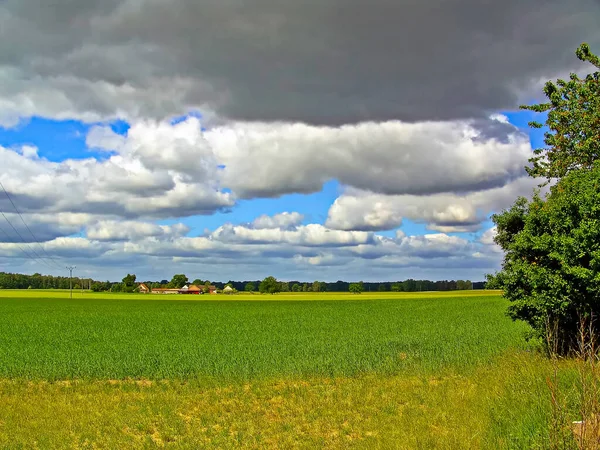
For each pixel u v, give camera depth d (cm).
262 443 1352
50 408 1736
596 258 1858
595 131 2622
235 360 2508
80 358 2728
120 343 3428
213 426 1529
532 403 1300
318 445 1310
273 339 3478
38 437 1424
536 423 1159
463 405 1542
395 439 1308
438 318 5069
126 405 1770
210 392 1939
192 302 10156
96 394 1983
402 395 1762
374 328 4150
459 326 4091
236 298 12681
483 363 2202
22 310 7650
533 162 2945
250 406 1717
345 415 1568
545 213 2150
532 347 2430
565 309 1992
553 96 2845
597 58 2762
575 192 2086
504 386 1587
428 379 2025
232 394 1895
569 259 1984
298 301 10169
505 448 1116
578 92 2761
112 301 10650
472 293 15762
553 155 2816
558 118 2773
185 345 3225
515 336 3136
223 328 4478
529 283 2125
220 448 1316
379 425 1449
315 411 1622
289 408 1675
